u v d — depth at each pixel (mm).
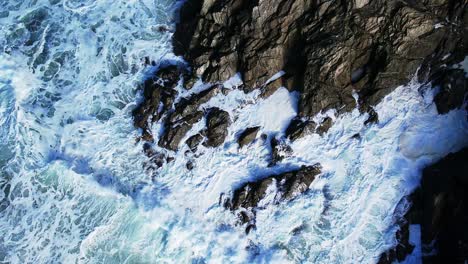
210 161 15320
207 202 14875
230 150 15344
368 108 14914
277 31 15062
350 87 14852
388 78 14594
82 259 14492
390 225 14156
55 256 14547
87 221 14898
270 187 14594
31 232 14828
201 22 15938
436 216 13445
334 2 14359
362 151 14781
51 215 15008
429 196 13711
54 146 15922
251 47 15250
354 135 14922
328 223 14281
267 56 15164
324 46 14305
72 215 14984
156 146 15727
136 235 14656
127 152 15773
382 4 14055
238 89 15805
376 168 14625
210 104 15852
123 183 15352
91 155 15773
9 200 15227
